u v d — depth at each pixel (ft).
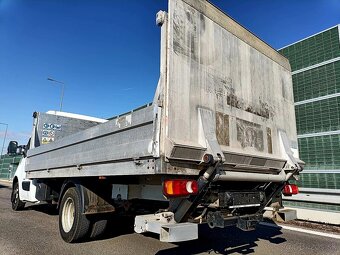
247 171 12.96
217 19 12.92
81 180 16.31
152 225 10.31
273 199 15.52
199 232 20.01
